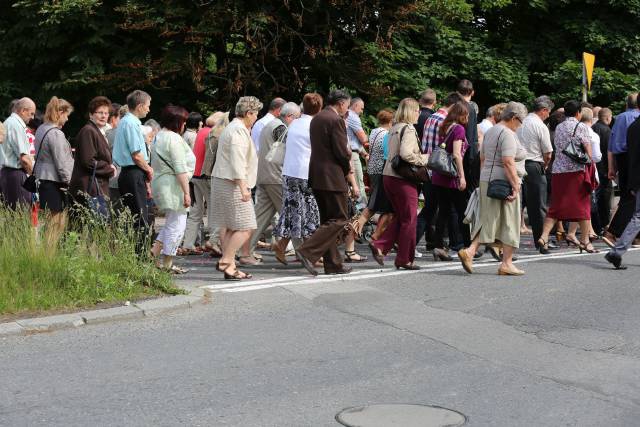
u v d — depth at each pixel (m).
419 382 8.46
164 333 10.23
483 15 36.81
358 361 9.16
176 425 7.16
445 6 30.03
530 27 36.75
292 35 28.80
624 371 8.98
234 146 13.51
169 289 12.17
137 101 13.89
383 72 30.19
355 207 18.08
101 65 28.03
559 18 36.03
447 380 8.55
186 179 13.88
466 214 14.90
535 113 17.83
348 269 14.63
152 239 14.52
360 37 30.06
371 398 7.95
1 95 29.12
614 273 15.02
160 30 27.48
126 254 12.48
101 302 11.41
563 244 19.62
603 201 21.28
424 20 31.70
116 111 16.48
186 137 18.33
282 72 30.31
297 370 8.79
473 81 34.06
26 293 11.08
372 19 29.89
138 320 10.89
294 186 15.12
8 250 11.63
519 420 7.45
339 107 14.20
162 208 13.91
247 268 15.35
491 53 34.22
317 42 29.59
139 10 26.77
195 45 28.25
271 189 15.73
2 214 12.50
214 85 30.14
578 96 34.41
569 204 17.53
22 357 9.13
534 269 15.41
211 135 16.80
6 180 15.26
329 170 14.10
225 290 12.91
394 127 14.82
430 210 16.80
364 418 7.40
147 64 27.53
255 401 7.80
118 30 28.55
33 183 14.09
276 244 15.59
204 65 28.84
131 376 8.51
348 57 30.38
